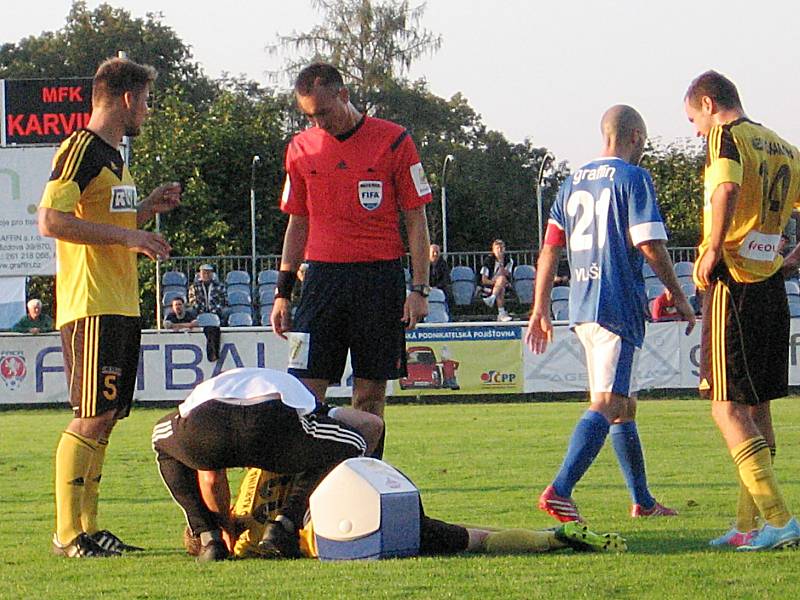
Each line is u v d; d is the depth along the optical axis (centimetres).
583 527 688
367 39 5778
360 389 827
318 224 818
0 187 2552
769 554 672
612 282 802
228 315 2825
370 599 553
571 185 830
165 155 3822
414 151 816
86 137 745
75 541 726
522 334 2269
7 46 6588
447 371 2267
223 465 675
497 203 5169
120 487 1120
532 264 3086
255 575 621
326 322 816
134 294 762
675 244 3912
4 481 1195
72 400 745
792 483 1047
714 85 724
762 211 705
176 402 2253
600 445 780
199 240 3741
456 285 2989
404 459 1326
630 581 590
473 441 1519
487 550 689
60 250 754
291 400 662
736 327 704
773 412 1888
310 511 677
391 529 666
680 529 803
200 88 6306
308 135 824
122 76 759
